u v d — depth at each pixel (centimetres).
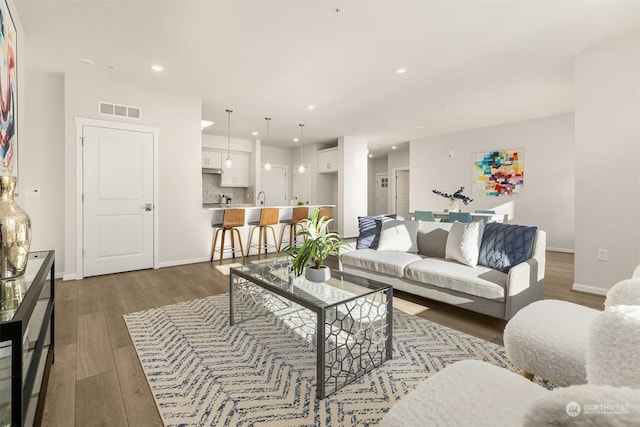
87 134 399
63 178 400
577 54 340
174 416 149
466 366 108
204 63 360
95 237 407
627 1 252
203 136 754
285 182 943
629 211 312
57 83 395
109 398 163
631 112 309
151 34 298
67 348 215
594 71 329
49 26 282
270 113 570
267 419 147
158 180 454
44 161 388
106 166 412
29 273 158
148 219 446
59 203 398
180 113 472
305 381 178
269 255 556
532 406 58
